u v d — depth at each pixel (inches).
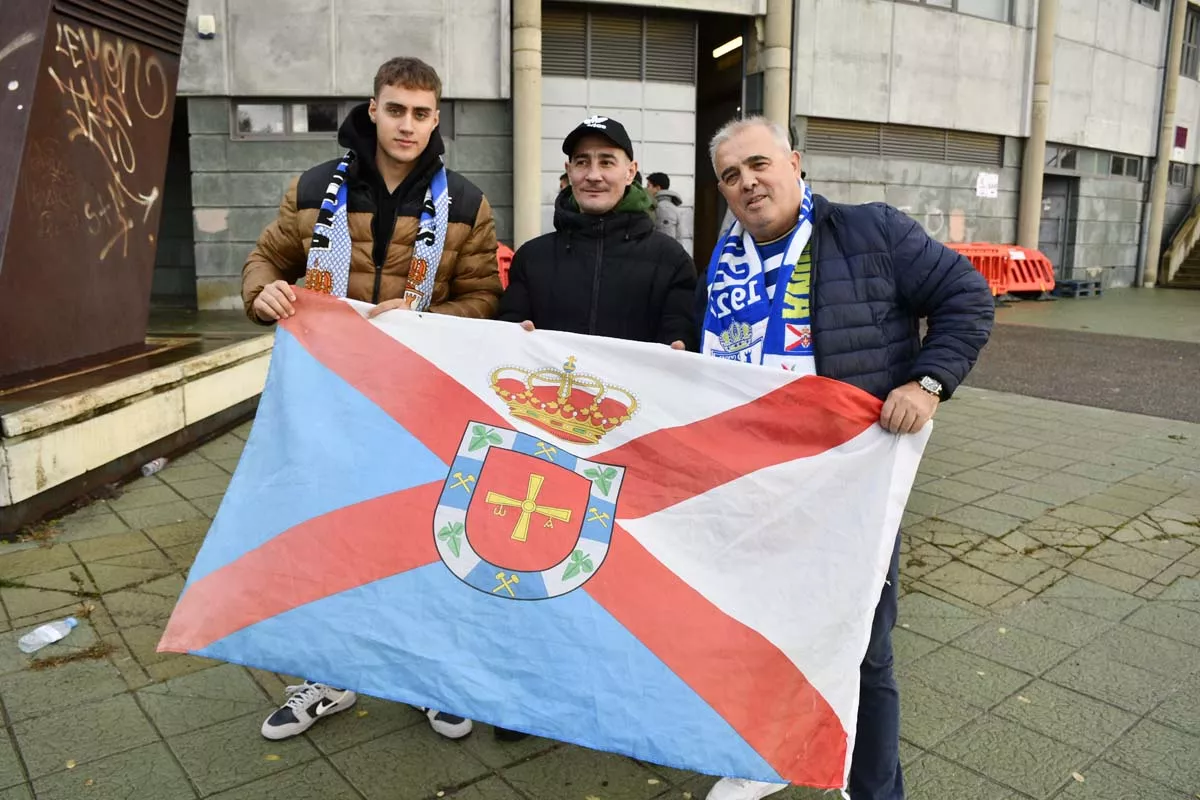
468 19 461.1
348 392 93.9
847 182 579.8
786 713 77.7
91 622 127.0
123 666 115.4
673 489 87.1
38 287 202.8
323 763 96.8
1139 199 786.2
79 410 173.3
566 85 494.9
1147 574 150.3
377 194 104.4
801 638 79.7
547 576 85.3
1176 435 246.4
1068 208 729.6
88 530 162.1
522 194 470.9
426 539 87.1
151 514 171.5
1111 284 772.6
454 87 467.2
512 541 86.9
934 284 81.5
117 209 230.4
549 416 92.0
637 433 89.7
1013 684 114.3
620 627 82.4
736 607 82.0
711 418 87.5
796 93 545.6
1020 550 161.2
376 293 105.4
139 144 236.5
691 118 519.8
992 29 615.8
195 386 222.4
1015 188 663.8
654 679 79.9
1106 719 106.0
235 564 85.8
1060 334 457.7
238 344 251.0
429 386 93.9
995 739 102.0
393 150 100.4
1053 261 741.3
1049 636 127.7
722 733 77.2
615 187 106.0
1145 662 120.0
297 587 84.8
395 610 84.0
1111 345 418.3
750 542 83.8
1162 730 103.6
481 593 84.7
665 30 508.4
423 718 106.3
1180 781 94.1
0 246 191.3
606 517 87.5
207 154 460.1
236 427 243.0
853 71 562.6
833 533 81.5
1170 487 198.2
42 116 199.6
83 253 218.2
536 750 100.7
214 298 470.6
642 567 85.0
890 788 86.4
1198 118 842.2
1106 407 285.3
